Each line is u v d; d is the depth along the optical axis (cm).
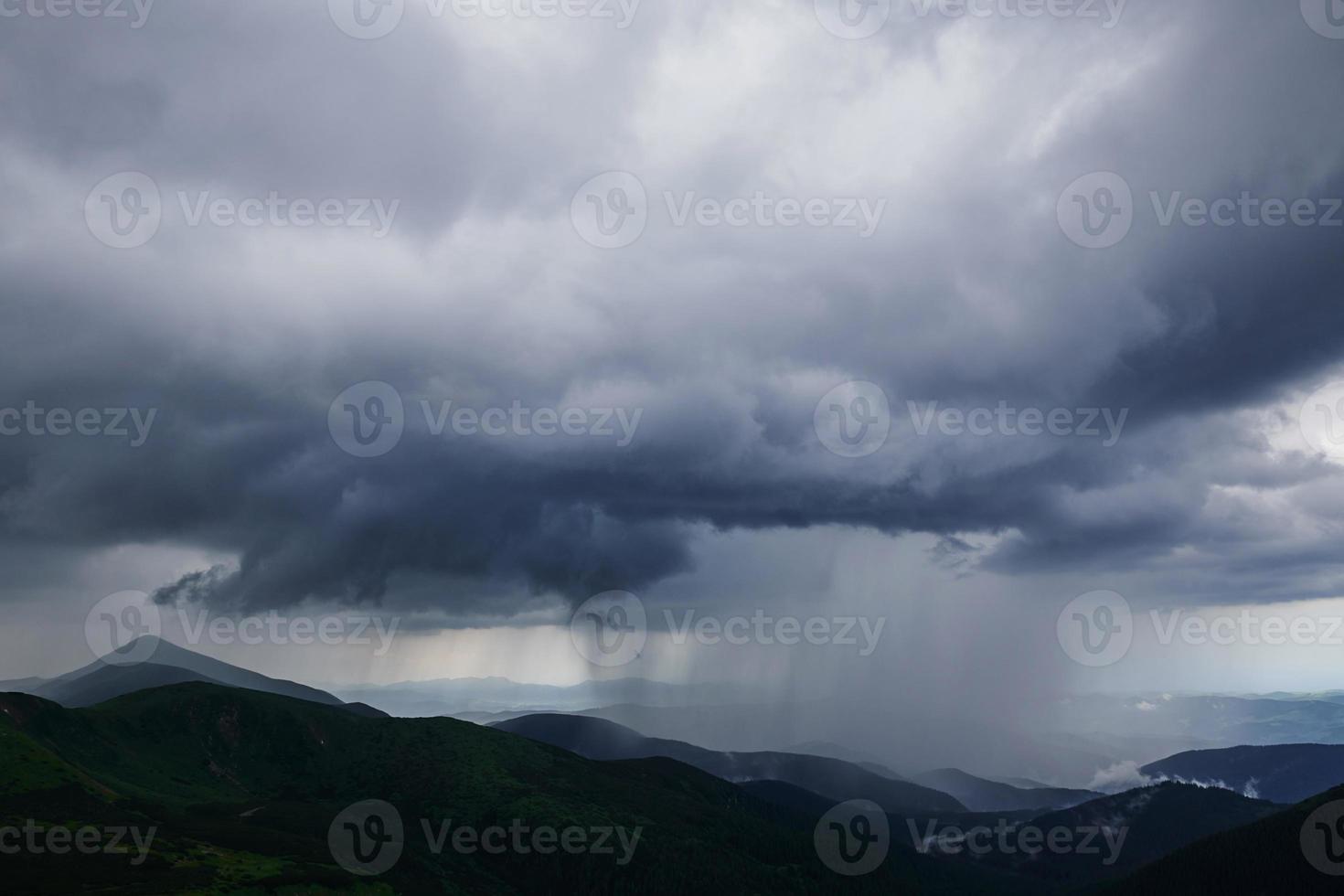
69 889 18438
